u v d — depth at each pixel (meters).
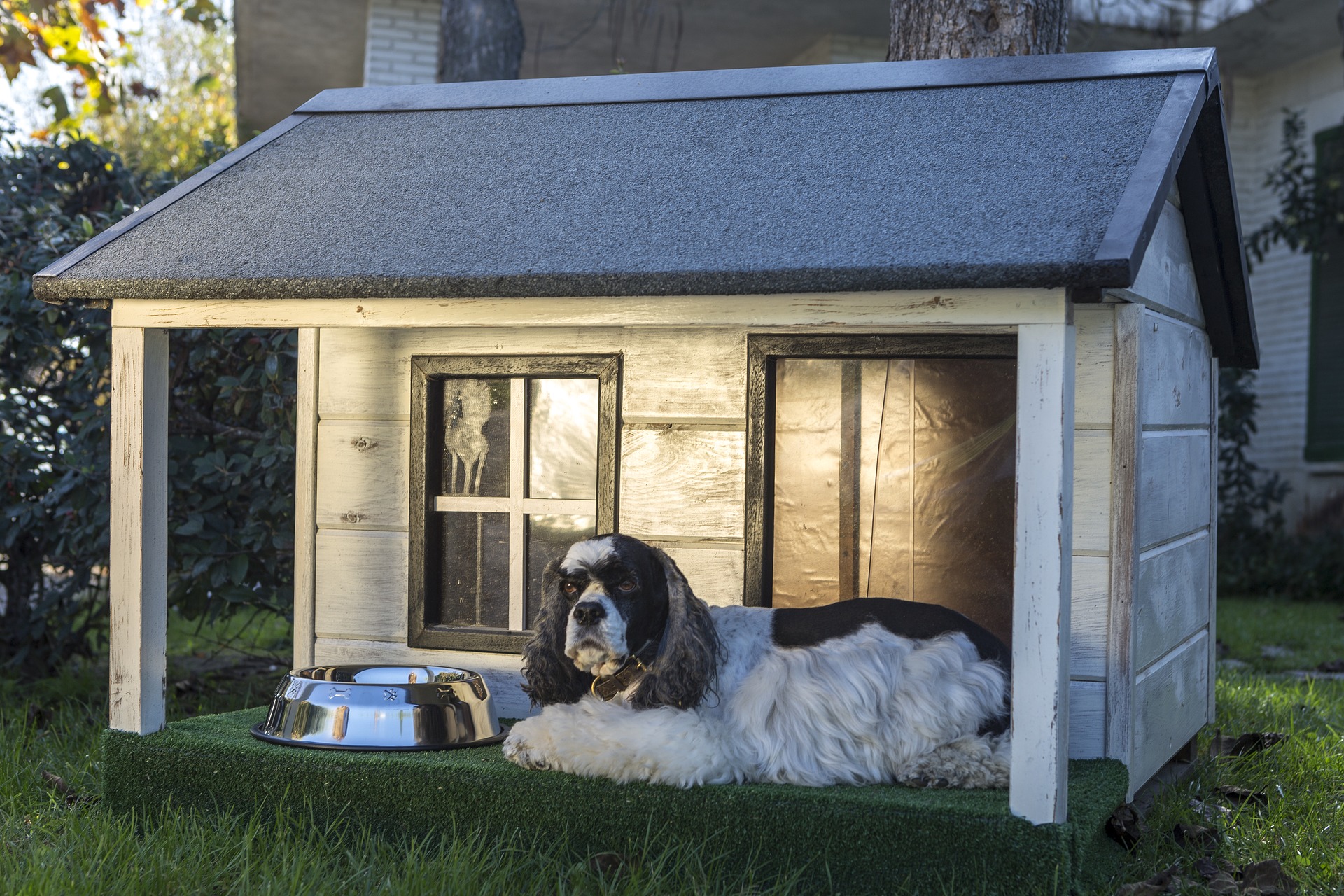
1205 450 4.38
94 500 5.09
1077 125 3.14
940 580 3.72
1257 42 10.30
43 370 5.45
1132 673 3.40
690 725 2.95
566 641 2.94
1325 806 3.59
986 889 2.71
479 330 3.93
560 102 3.99
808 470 3.82
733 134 3.54
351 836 3.17
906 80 3.65
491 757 3.22
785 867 2.83
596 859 2.88
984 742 2.95
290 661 5.97
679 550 3.79
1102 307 3.42
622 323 3.01
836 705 2.99
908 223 2.83
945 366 3.71
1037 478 2.71
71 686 5.30
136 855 2.90
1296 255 10.84
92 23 9.13
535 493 3.98
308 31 11.23
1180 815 3.41
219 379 4.96
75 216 5.72
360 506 4.05
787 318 2.88
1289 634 7.62
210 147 5.97
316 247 3.27
